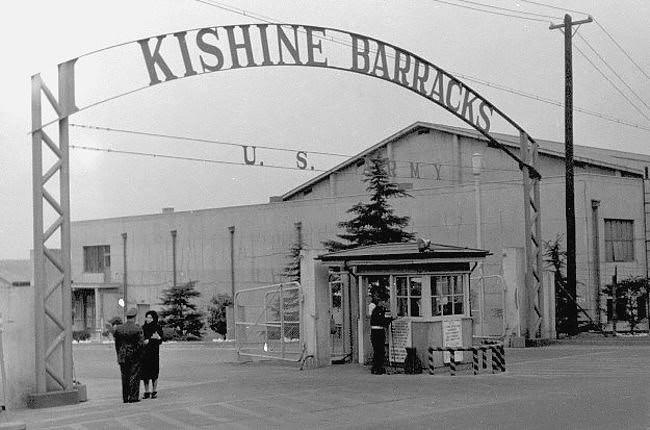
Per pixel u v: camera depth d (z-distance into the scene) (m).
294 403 15.69
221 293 60.12
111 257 67.88
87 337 58.97
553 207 46.09
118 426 13.45
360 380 19.73
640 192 49.34
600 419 13.00
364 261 22.38
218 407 15.36
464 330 22.30
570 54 33.62
